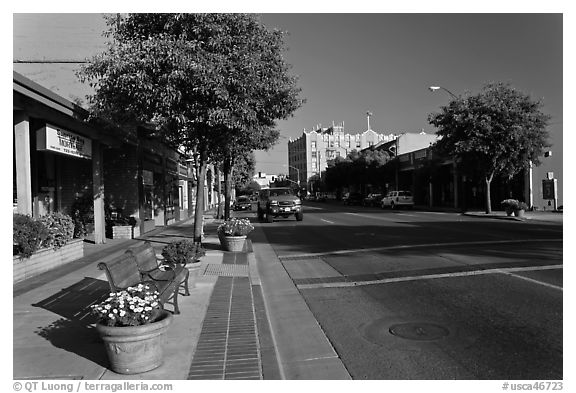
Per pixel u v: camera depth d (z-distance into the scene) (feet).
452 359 16.33
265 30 39.40
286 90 39.58
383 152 195.62
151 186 74.79
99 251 45.80
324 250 45.47
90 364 15.93
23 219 30.55
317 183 330.13
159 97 35.35
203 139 40.45
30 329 19.83
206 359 16.47
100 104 38.91
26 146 34.35
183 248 28.27
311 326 20.90
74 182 56.80
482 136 94.73
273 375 15.24
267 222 89.92
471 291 25.52
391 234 58.13
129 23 39.11
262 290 28.53
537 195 112.37
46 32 58.95
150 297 15.79
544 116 96.58
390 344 18.03
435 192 157.48
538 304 22.50
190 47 35.04
